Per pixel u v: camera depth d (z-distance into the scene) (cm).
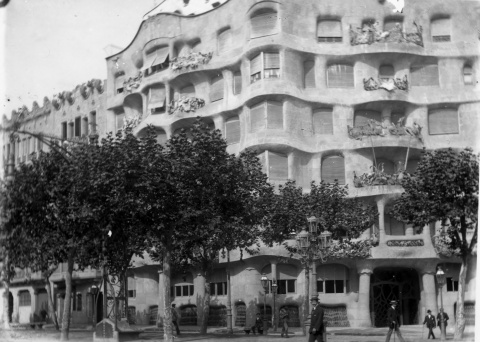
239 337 3931
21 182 3500
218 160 3525
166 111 6041
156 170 3325
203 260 4275
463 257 3397
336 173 5506
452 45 5669
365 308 5141
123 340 3400
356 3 5697
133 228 3528
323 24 5688
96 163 3306
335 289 5288
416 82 5678
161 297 5803
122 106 6525
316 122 5578
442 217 3422
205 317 4203
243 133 5562
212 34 5934
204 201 3544
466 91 5594
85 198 3372
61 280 6419
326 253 4322
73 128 6800
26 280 6681
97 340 3406
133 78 6347
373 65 5641
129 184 3309
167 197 3384
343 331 4438
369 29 5631
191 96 6034
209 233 3731
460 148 5500
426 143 5541
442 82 5634
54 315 5000
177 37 6119
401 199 3662
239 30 5738
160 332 4662
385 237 5138
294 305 5291
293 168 5366
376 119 5659
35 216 3509
